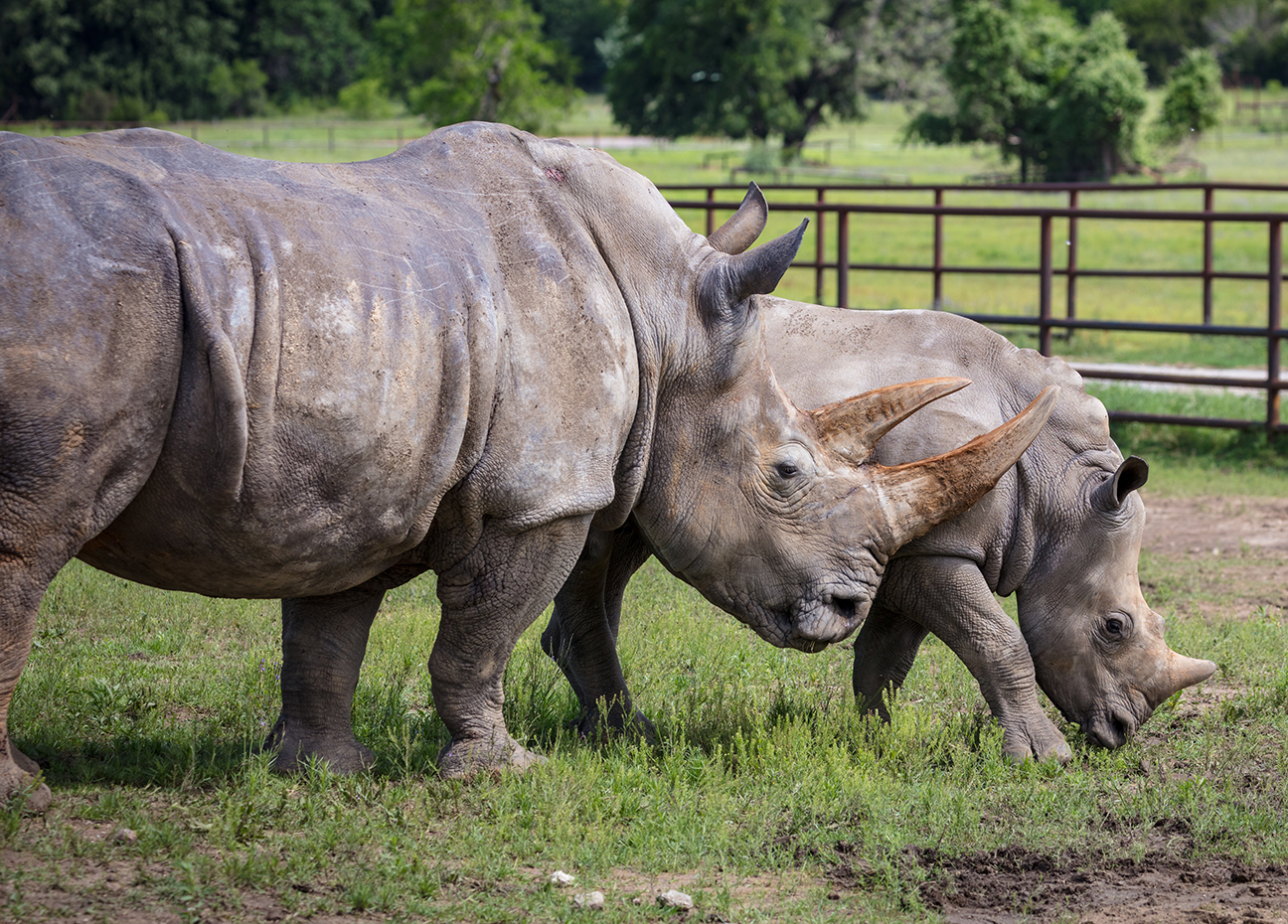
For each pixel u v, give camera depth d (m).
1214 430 37.66
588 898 11.13
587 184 13.78
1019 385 16.17
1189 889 12.04
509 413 12.71
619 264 13.72
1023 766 15.06
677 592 22.19
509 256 12.92
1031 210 37.75
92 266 10.59
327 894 10.90
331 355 11.50
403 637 18.59
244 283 11.19
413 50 122.31
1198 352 51.00
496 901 10.98
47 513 10.67
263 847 11.63
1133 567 16.31
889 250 86.19
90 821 11.72
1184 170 140.12
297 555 11.99
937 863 12.38
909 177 139.62
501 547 13.17
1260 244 89.31
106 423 10.72
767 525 14.31
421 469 12.30
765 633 14.73
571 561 13.53
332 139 163.88
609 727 15.77
